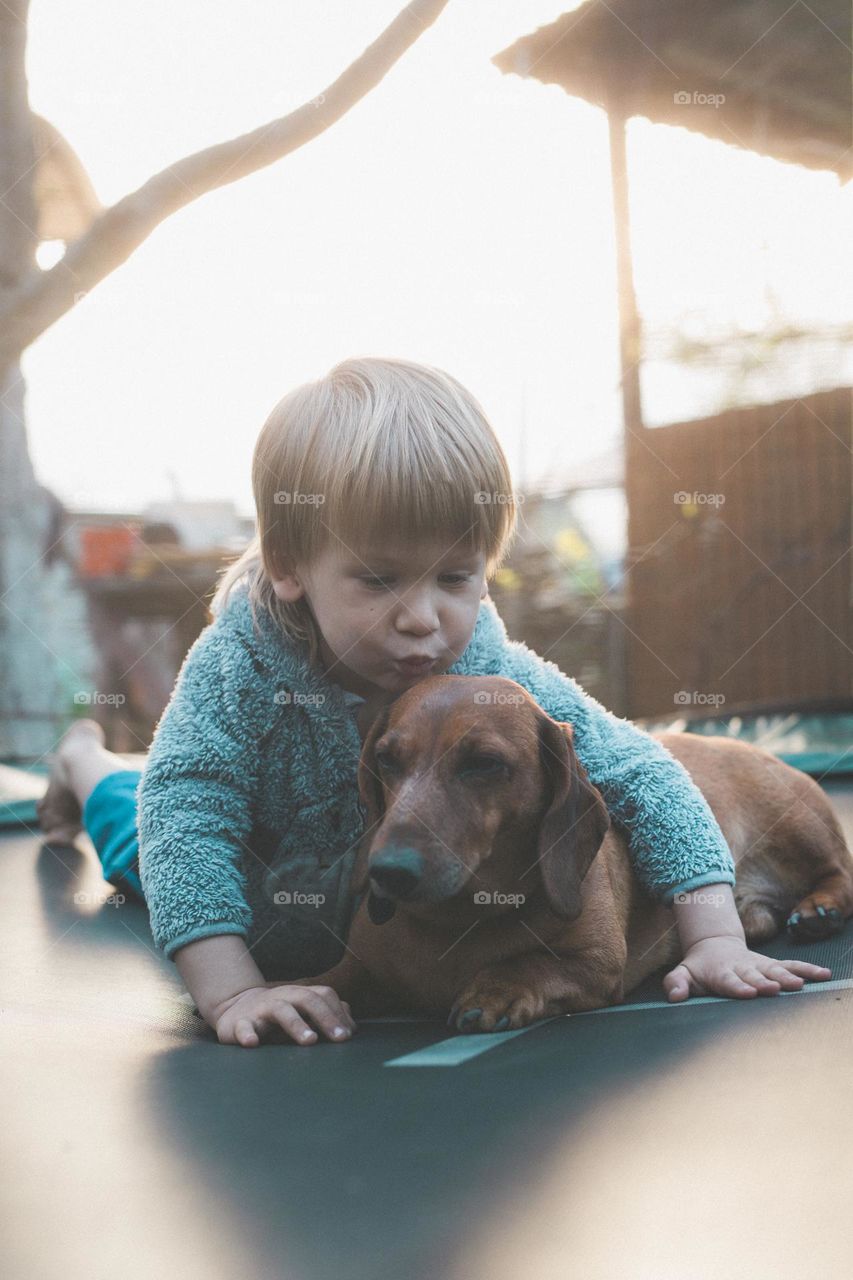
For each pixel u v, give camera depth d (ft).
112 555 22.95
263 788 5.91
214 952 5.16
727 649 21.72
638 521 22.33
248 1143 3.46
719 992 5.24
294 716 5.89
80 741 9.66
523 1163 3.22
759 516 21.29
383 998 5.52
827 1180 3.06
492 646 6.41
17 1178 3.27
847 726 14.65
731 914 5.65
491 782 5.03
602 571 23.29
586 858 5.15
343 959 5.61
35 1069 4.39
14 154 15.90
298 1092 3.94
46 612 17.84
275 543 5.80
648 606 22.43
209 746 5.73
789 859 6.95
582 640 22.77
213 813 5.64
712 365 21.50
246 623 6.02
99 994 5.75
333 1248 2.76
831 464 20.51
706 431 21.70
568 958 5.18
